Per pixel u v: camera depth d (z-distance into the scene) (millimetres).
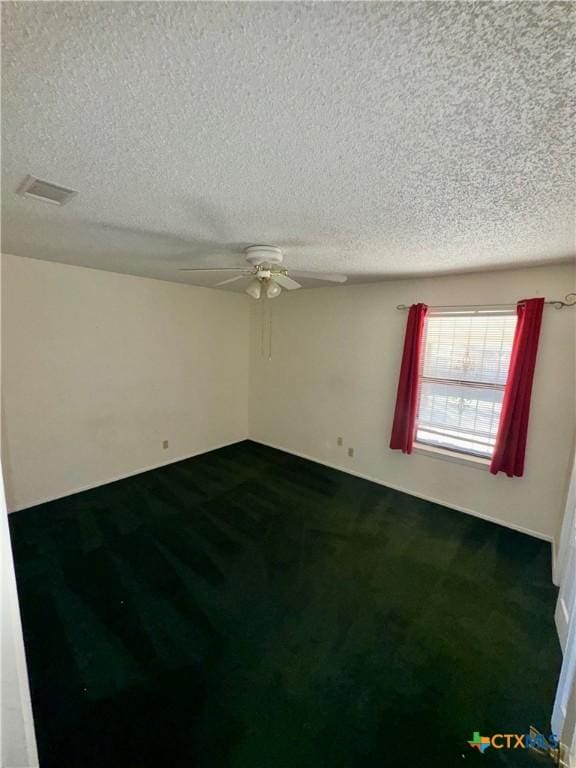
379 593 2213
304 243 2217
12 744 652
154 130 1031
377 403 3814
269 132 1035
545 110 902
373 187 1397
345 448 4133
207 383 4609
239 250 2449
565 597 1919
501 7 622
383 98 871
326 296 4141
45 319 3109
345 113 937
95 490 3541
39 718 1447
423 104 891
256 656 1753
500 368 3045
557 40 682
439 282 3273
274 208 1644
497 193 1429
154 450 4121
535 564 2527
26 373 3049
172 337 4141
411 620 2006
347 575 2373
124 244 2354
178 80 820
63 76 802
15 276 2904
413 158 1168
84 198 1549
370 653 1786
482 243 2133
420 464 3523
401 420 3496
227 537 2783
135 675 1640
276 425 4867
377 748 1370
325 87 837
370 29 679
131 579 2277
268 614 2021
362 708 1515
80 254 2719
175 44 721
